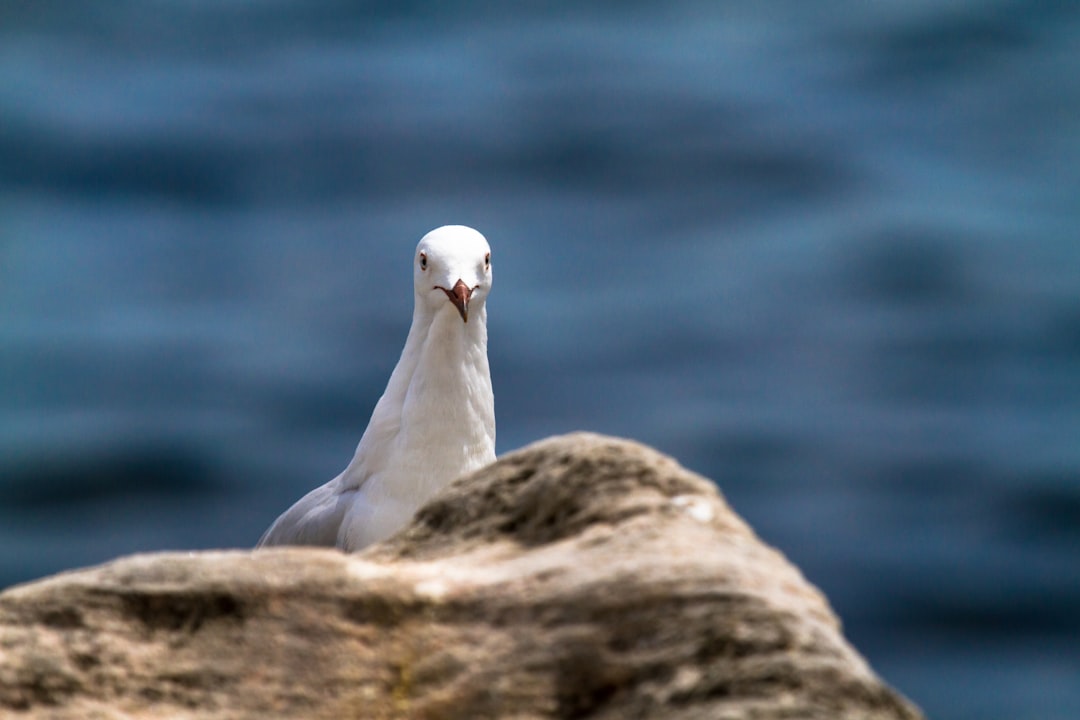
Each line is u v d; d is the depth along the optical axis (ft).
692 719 18.83
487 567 22.04
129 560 22.36
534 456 23.75
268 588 21.75
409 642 21.09
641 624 19.99
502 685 20.26
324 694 20.88
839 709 18.80
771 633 19.39
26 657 21.33
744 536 21.84
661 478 22.74
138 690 21.16
